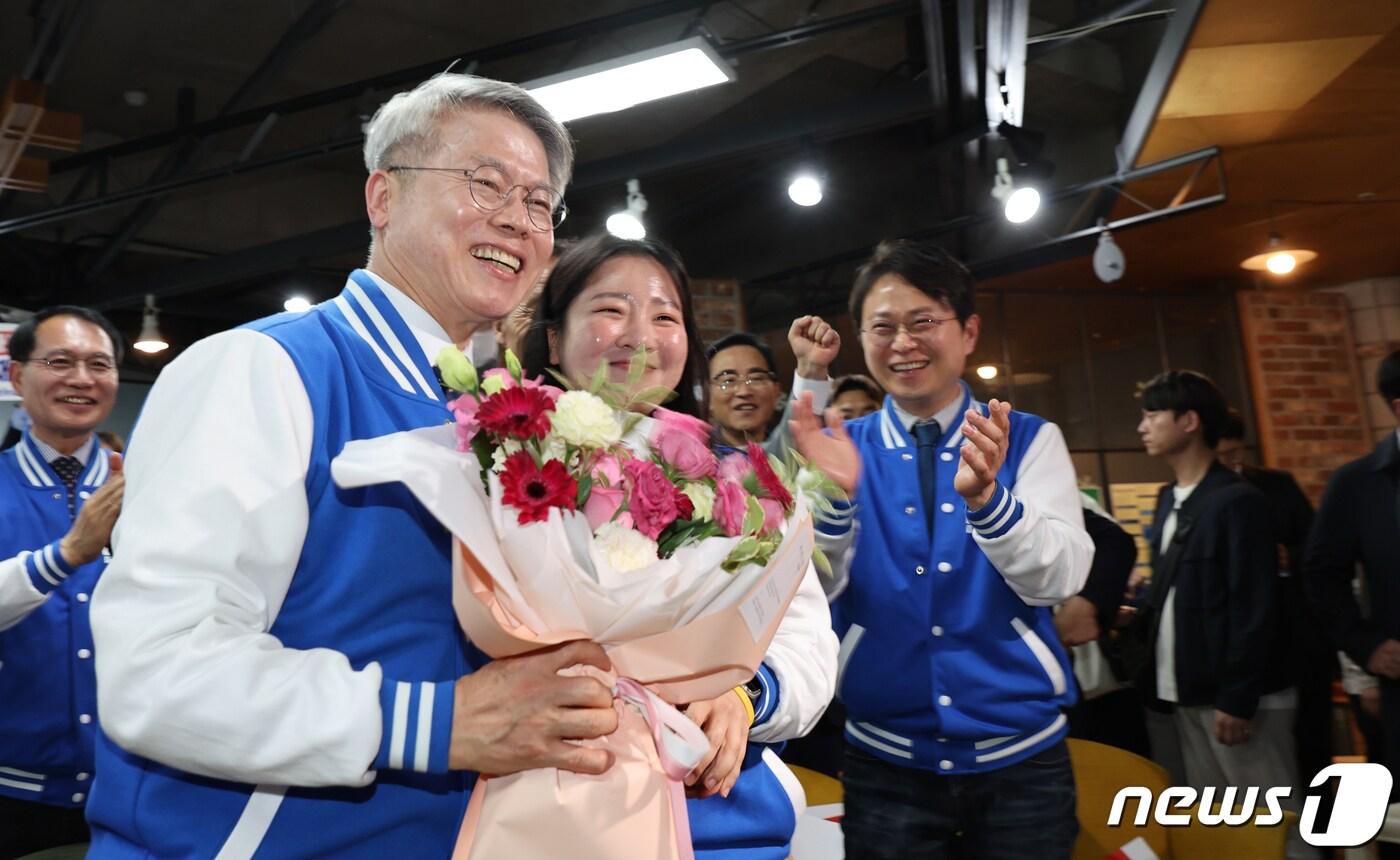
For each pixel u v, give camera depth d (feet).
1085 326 30.53
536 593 3.23
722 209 31.96
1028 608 6.51
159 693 2.94
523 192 4.03
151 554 3.07
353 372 3.65
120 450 12.89
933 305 6.86
